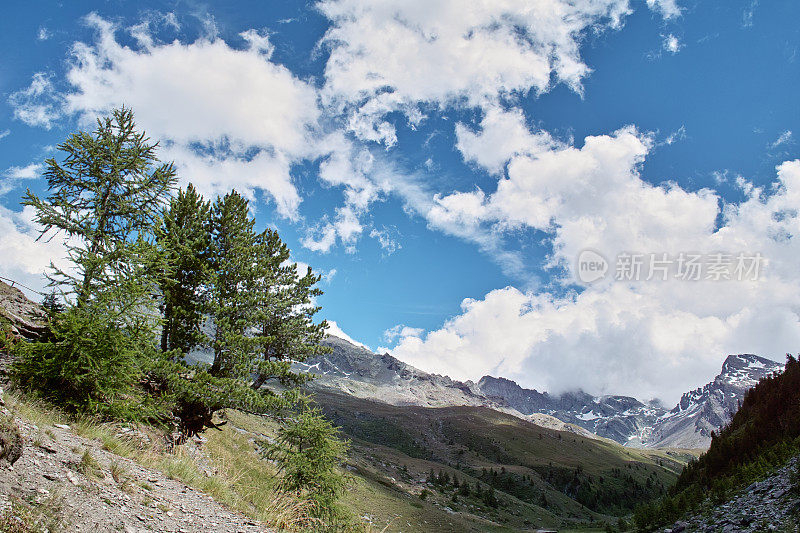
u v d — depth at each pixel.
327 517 14.06
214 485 11.80
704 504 30.88
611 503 197.88
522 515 111.88
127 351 13.59
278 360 25.27
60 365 12.57
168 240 20.22
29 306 18.84
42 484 6.42
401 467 137.38
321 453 15.64
